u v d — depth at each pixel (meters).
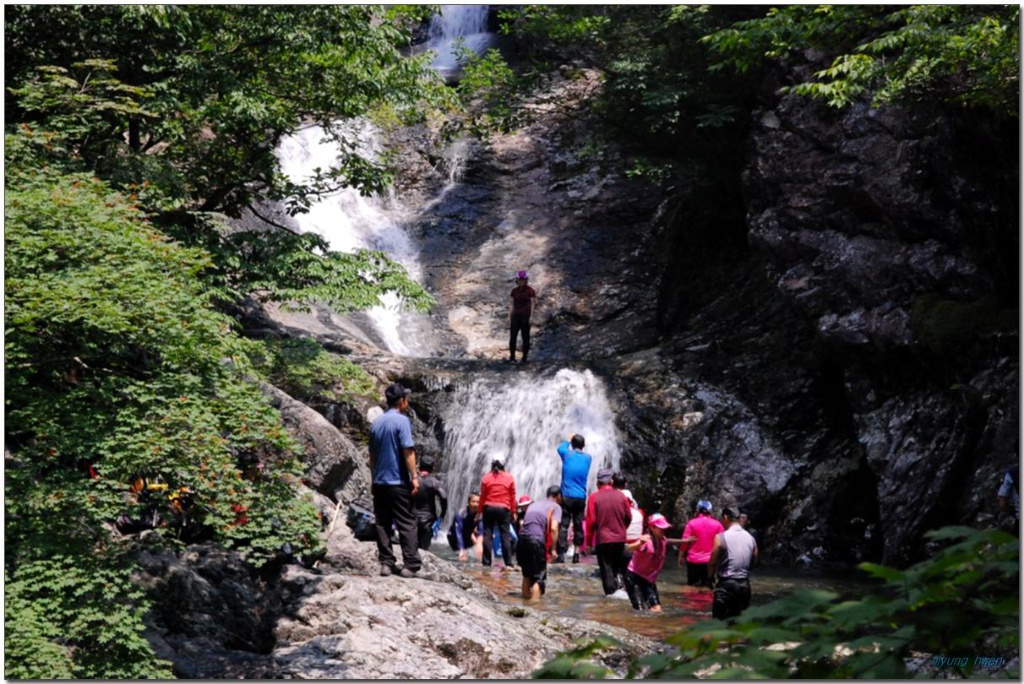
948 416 15.59
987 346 14.88
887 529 15.61
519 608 10.34
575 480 15.28
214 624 8.26
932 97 14.95
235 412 8.49
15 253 7.99
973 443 14.94
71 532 7.50
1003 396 14.45
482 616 9.33
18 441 8.17
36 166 10.42
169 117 15.12
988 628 1.93
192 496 8.32
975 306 15.20
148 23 14.27
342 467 12.63
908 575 1.96
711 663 1.96
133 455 7.58
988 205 14.76
